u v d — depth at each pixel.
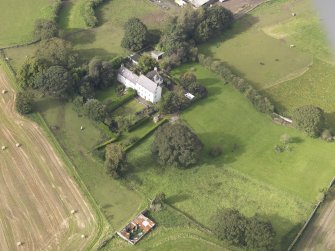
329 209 176.00
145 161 186.25
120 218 166.75
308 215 173.12
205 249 159.50
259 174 186.00
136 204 171.75
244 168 187.62
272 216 171.88
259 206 174.75
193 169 185.12
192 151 181.12
